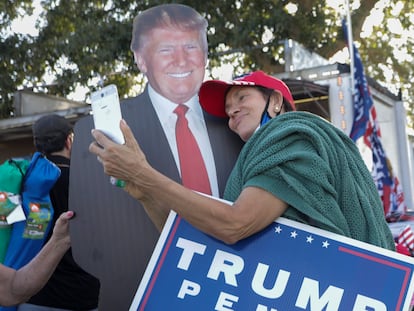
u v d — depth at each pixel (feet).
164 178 5.48
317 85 24.99
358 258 5.56
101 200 6.45
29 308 9.19
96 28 38.65
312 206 5.59
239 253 5.71
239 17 41.04
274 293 5.60
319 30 43.09
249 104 6.58
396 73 58.80
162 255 5.82
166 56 6.54
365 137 24.27
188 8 6.59
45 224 8.65
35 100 33.24
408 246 14.25
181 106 6.59
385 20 55.72
